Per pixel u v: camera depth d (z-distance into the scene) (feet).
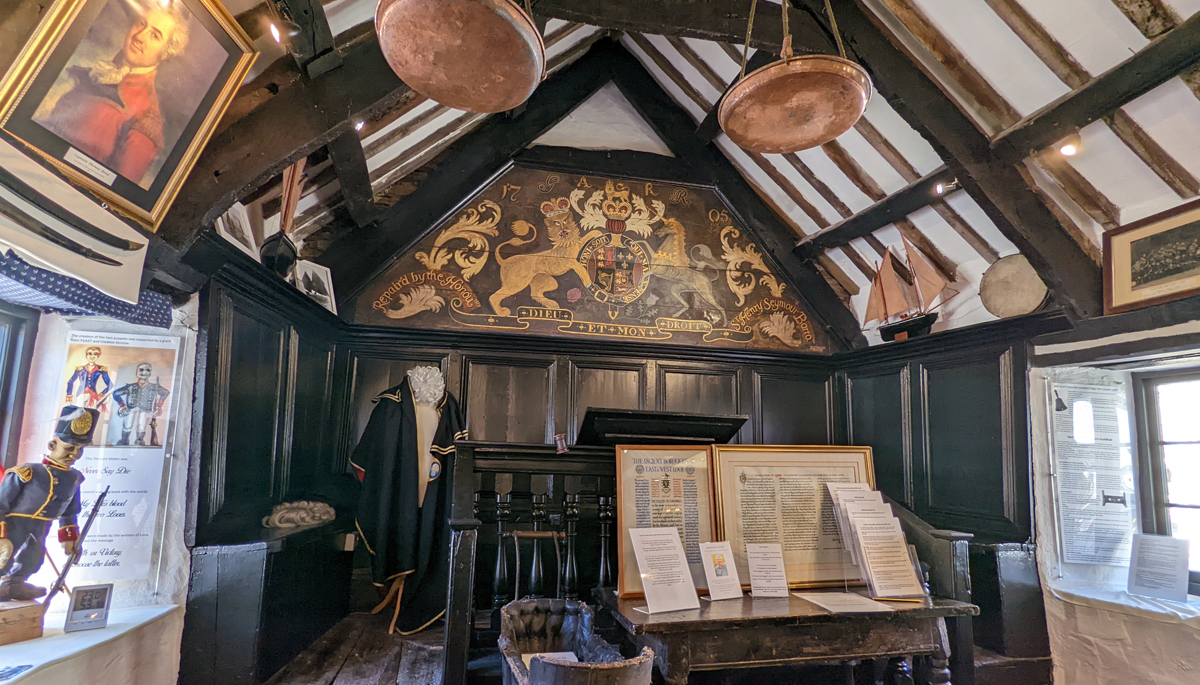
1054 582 13.46
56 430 8.41
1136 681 11.79
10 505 7.95
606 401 18.19
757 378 19.38
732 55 15.55
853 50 12.73
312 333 14.93
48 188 7.22
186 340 10.30
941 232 16.24
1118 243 12.89
